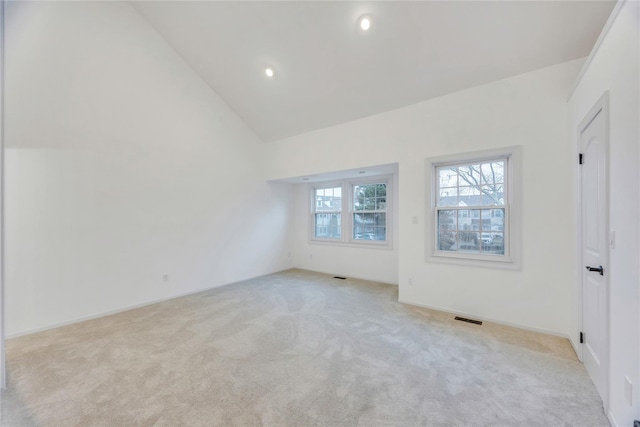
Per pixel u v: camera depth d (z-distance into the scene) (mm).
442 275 3336
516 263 2832
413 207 3547
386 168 4141
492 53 2723
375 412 1641
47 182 2930
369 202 5113
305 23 3031
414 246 3551
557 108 2619
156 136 3844
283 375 2029
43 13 2902
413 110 3525
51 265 2939
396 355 2309
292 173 4996
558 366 2115
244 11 3135
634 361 1303
